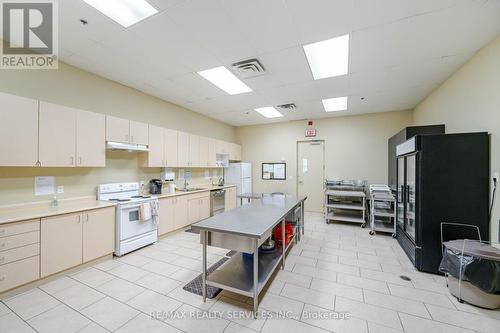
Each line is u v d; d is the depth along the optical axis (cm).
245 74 317
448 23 203
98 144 297
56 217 232
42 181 265
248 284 197
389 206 421
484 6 181
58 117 255
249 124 673
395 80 335
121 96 355
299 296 209
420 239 257
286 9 188
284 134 632
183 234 399
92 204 283
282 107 486
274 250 274
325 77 327
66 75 286
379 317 179
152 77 330
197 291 216
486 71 237
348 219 461
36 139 235
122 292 213
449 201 244
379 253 314
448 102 323
